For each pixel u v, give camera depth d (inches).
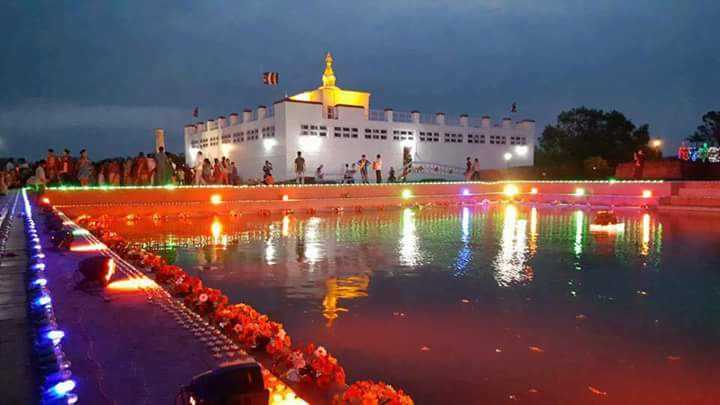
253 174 1732.3
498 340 255.9
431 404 185.9
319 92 1761.8
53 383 138.3
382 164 1737.2
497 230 750.5
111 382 141.9
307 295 346.6
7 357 160.6
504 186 1465.3
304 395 149.8
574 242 615.5
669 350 241.6
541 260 484.7
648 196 1174.3
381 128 1733.5
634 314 300.2
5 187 1081.4
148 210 957.2
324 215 1039.0
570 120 2348.7
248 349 182.5
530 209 1189.1
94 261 258.5
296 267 449.7
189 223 863.7
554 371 217.3
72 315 207.3
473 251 542.3
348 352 238.5
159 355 163.0
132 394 134.1
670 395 194.9
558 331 269.7
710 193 1108.5
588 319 290.8
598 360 229.6
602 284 379.2
